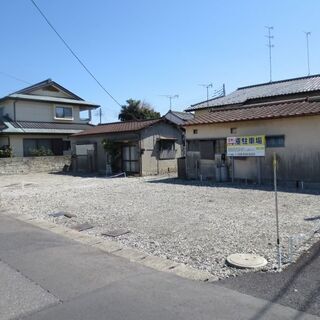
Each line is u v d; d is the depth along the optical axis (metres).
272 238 6.17
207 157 15.84
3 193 13.88
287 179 13.12
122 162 21.58
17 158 23.30
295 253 5.30
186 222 7.67
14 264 5.27
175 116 33.00
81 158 24.47
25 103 27.58
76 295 4.12
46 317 3.62
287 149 13.09
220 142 15.29
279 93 19.72
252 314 3.52
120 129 21.64
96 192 13.24
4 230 7.58
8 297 4.12
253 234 6.48
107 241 6.45
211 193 11.86
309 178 12.54
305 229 6.69
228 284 4.30
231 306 3.71
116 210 9.38
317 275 4.45
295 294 3.94
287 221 7.41
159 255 5.55
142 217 8.38
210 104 23.05
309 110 12.45
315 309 3.59
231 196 11.06
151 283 4.41
